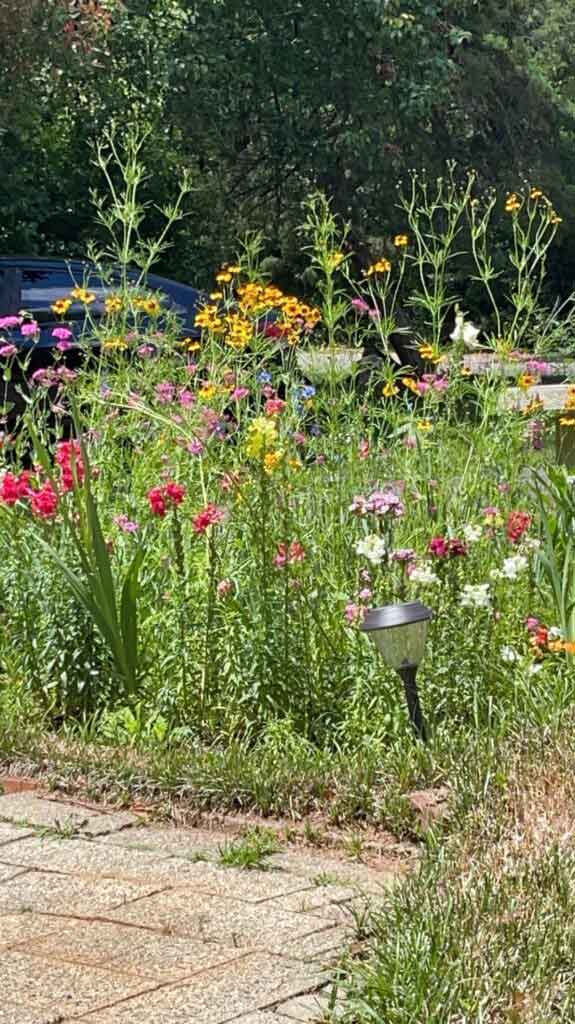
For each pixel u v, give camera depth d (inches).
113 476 307.0
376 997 137.2
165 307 477.4
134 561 247.0
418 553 271.7
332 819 199.3
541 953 138.7
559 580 262.5
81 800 212.7
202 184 802.2
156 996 145.3
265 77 754.2
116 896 173.3
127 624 247.6
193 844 194.5
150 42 748.6
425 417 320.5
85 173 750.5
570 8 1268.5
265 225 842.8
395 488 295.7
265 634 246.5
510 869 157.1
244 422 311.6
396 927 148.4
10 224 726.5
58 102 743.7
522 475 319.3
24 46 701.3
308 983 147.9
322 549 271.1
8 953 156.2
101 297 482.6
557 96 1005.8
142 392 342.3
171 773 211.6
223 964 152.9
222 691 249.1
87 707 253.0
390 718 238.8
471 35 873.5
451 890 152.8
